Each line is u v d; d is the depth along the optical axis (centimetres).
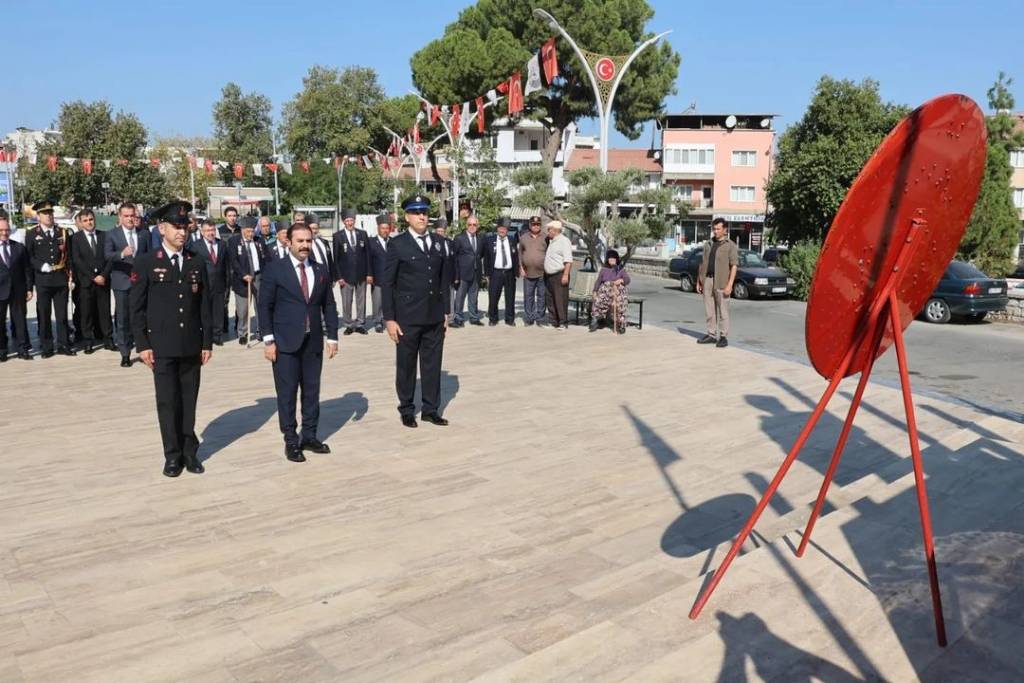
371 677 321
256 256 1215
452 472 618
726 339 1241
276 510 533
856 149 2512
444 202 4188
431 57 4056
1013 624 295
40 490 568
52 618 380
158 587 416
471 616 378
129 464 629
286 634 361
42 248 1085
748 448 693
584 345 1241
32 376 974
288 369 639
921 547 367
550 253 1400
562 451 677
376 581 423
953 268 1766
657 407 838
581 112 4028
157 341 583
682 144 5784
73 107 4691
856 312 298
